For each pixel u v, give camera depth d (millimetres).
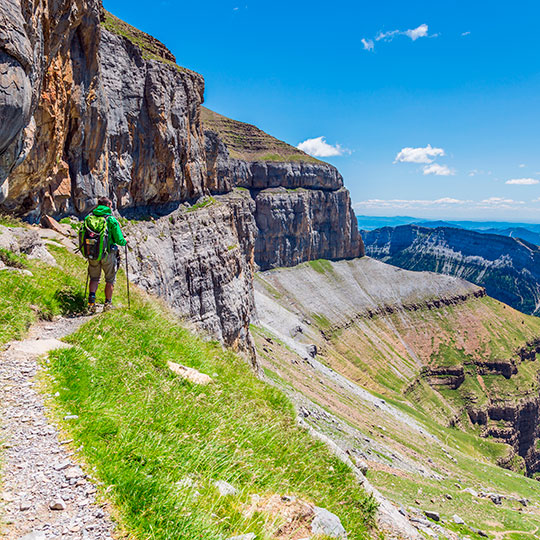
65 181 33906
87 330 9188
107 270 11883
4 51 11945
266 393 12820
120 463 4938
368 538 7973
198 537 4332
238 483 6160
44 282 12133
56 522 3896
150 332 10758
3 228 15109
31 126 17469
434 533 23984
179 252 60125
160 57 65250
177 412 7117
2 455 4645
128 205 55156
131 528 4105
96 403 6137
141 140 55281
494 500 69375
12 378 6402
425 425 149125
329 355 188000
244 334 73562
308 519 6082
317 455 9914
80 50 33406
